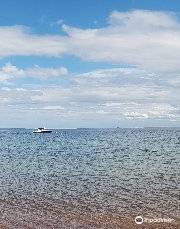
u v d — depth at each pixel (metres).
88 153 92.12
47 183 39.88
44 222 22.64
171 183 38.78
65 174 48.53
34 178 44.34
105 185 37.94
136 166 58.03
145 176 45.06
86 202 28.92
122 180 41.59
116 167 56.78
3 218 23.72
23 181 41.59
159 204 27.92
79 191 34.22
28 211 25.80
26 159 75.88
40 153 95.50
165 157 76.56
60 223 22.41
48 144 145.62
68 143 151.38
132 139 190.75
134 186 36.94
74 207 27.06
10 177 45.50
